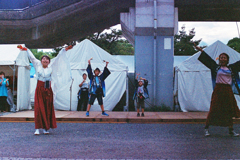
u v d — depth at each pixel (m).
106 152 4.32
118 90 11.91
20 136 5.78
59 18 15.47
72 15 15.20
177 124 8.02
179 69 11.66
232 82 5.97
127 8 13.94
